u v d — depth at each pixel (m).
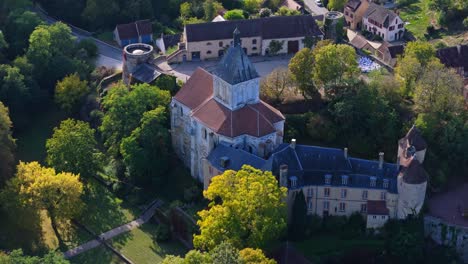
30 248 168.12
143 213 180.12
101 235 172.62
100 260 164.25
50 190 167.50
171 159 190.25
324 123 184.50
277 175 158.50
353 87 189.75
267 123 168.50
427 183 168.12
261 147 167.25
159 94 195.88
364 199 161.38
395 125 183.38
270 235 146.12
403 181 156.25
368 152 182.12
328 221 164.12
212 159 167.75
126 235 172.50
